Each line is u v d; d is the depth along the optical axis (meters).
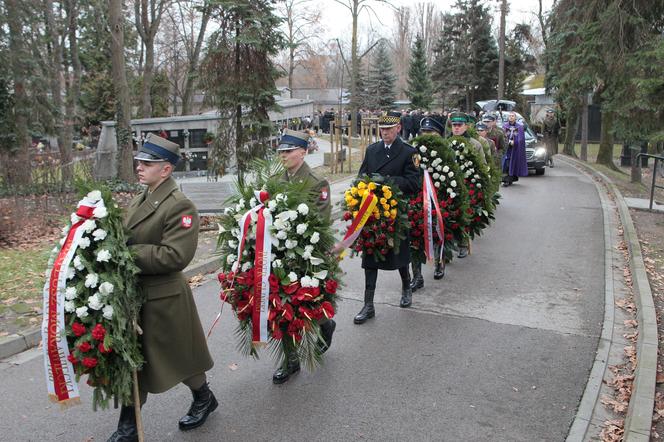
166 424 4.07
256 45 10.08
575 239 9.61
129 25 26.66
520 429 4.02
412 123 25.23
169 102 36.31
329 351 5.29
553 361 5.06
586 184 16.48
